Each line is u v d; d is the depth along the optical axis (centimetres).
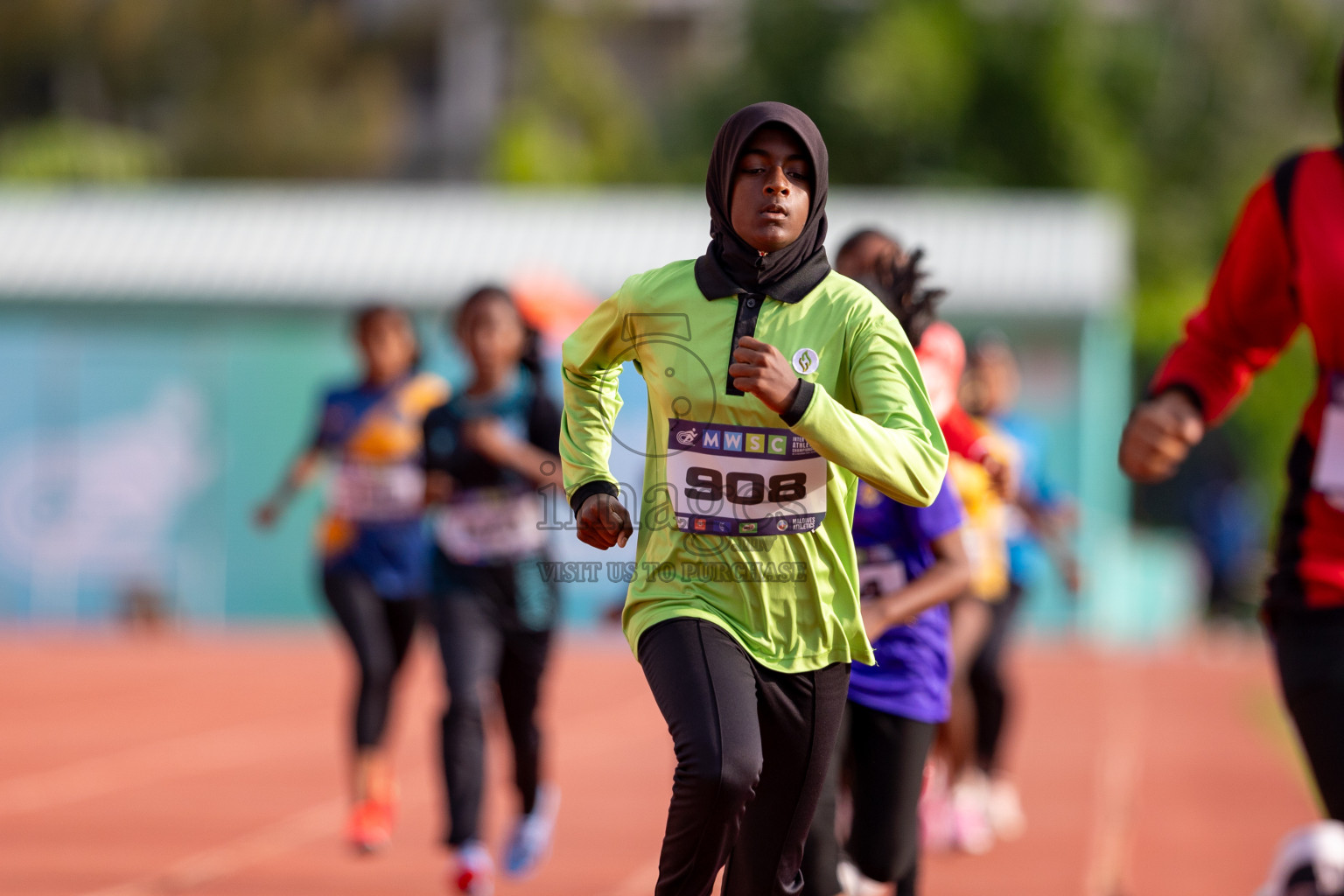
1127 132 11675
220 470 6744
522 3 16525
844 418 1173
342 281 6825
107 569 6731
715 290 1265
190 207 7512
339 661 5684
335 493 2545
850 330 1253
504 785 3147
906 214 7131
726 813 1192
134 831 2709
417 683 5100
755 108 1252
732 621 1266
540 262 6938
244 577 6719
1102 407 6619
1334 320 1231
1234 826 2872
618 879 2356
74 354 6806
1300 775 3481
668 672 1236
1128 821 2909
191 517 6738
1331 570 1214
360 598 2494
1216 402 1323
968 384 2598
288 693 4803
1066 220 7031
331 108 16662
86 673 5281
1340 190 1254
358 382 2625
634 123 15838
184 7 16575
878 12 11156
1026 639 6544
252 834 2691
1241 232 1307
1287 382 9312
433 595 2180
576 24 16550
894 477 1192
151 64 16638
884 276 1688
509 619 2169
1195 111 11912
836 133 10831
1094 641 6494
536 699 2227
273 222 7331
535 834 2259
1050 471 6369
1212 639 7600
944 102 10750
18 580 6750
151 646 6150
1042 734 4094
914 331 1656
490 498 2161
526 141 13750
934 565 1565
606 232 7219
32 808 2923
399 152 17538
